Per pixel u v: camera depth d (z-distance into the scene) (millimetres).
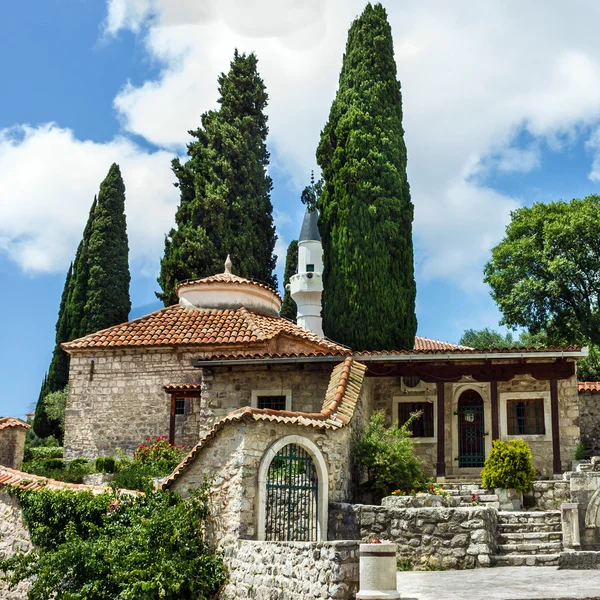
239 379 22422
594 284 38312
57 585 15547
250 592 13961
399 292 35219
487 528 16438
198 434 25125
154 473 21375
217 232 38812
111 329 27359
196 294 28750
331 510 17078
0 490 19516
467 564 15914
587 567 15430
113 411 25906
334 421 17938
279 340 25891
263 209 41312
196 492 16359
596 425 26094
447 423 24078
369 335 34312
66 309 42312
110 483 19906
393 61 38812
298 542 12898
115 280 41719
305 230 35844
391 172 36281
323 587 11875
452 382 23406
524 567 15805
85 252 42469
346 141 37094
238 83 42812
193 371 25500
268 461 16078
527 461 19625
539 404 23484
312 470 17109
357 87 38156
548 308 39188
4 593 18281
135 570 14562
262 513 15766
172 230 39312
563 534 16719
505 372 22203
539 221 39938
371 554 11508
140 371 25969
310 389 21938
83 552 15453
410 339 35312
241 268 38625
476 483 21484
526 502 19578
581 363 37750
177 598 14562
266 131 43031
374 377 24141
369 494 19562
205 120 42344
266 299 29328
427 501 17656
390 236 35500
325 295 36094
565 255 38406
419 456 23812
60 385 41312
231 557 15203
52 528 17547
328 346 25328
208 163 40281
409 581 14195
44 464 24469
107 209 42406
